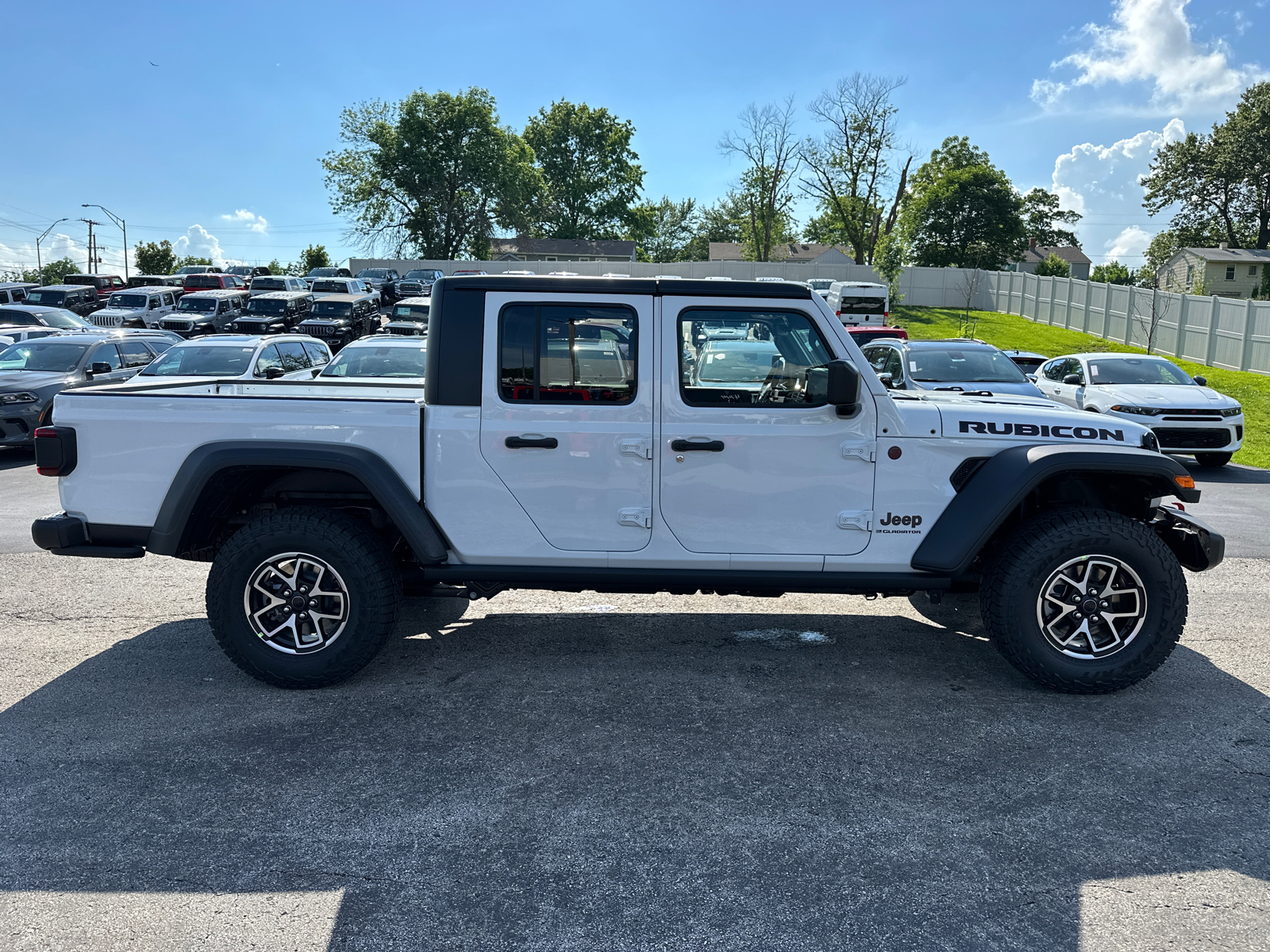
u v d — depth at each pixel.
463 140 65.31
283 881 2.85
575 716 4.11
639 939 2.58
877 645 5.11
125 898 2.76
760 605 5.87
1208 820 3.23
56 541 4.32
